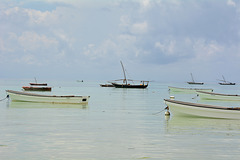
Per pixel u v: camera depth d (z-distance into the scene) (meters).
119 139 19.52
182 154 16.23
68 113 32.91
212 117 29.14
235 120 28.25
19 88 112.50
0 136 19.94
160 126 24.70
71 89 115.31
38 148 17.09
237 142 18.98
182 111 30.17
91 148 17.22
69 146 17.59
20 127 23.36
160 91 104.56
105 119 28.52
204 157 15.76
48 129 22.64
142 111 36.06
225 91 127.38
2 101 46.69
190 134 21.33
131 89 116.25
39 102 44.66
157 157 15.68
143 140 19.30
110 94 78.00
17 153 16.08
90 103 47.28
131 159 15.30
